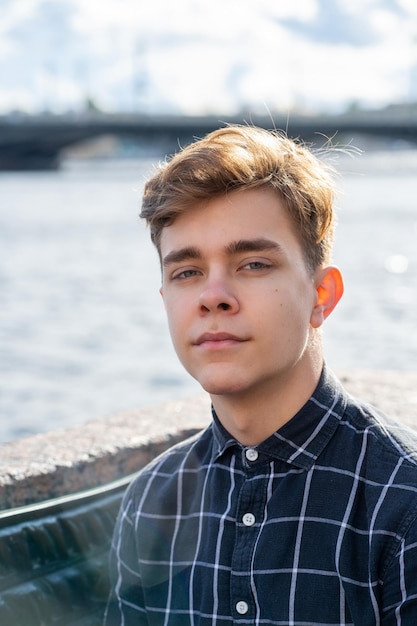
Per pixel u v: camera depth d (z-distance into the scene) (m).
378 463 1.58
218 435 1.71
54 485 2.20
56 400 8.10
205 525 1.71
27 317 12.88
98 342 10.94
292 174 1.60
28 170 73.44
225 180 1.54
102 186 54.84
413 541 1.49
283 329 1.55
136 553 1.84
